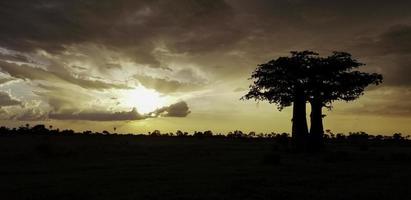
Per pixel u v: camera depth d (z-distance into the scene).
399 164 36.28
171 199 18.62
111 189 21.27
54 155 45.78
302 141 54.66
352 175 27.84
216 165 35.22
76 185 22.73
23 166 34.28
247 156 47.16
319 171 30.16
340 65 54.34
